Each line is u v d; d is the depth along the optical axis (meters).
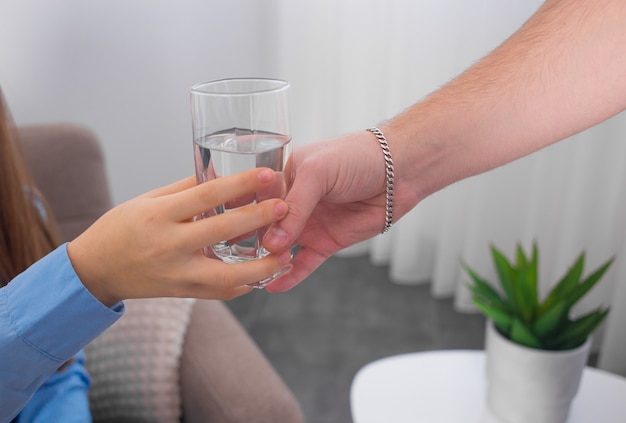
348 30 2.48
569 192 2.10
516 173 2.32
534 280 1.18
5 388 0.74
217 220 0.67
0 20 2.14
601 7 0.90
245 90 0.72
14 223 1.06
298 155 0.89
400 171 0.91
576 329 1.10
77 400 1.06
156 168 2.59
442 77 2.38
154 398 1.20
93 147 1.52
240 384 1.16
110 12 2.31
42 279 0.71
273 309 2.52
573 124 0.93
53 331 0.71
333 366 2.18
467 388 1.23
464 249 2.45
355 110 2.58
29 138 1.45
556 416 1.11
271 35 2.61
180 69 2.51
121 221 0.68
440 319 2.45
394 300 2.58
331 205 0.92
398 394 1.21
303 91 2.62
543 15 0.96
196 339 1.25
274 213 0.67
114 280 0.70
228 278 0.69
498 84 0.93
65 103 2.34
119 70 2.40
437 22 2.32
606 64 0.90
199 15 2.48
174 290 0.70
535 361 1.07
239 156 0.68
